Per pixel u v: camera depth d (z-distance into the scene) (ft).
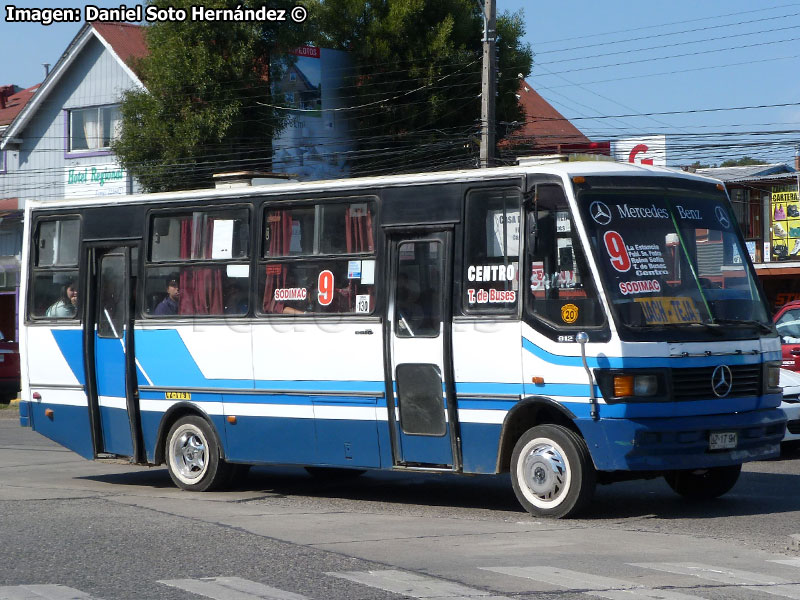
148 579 27.50
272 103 117.19
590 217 36.81
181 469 47.50
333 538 33.83
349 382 41.83
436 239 39.83
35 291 52.13
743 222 140.26
